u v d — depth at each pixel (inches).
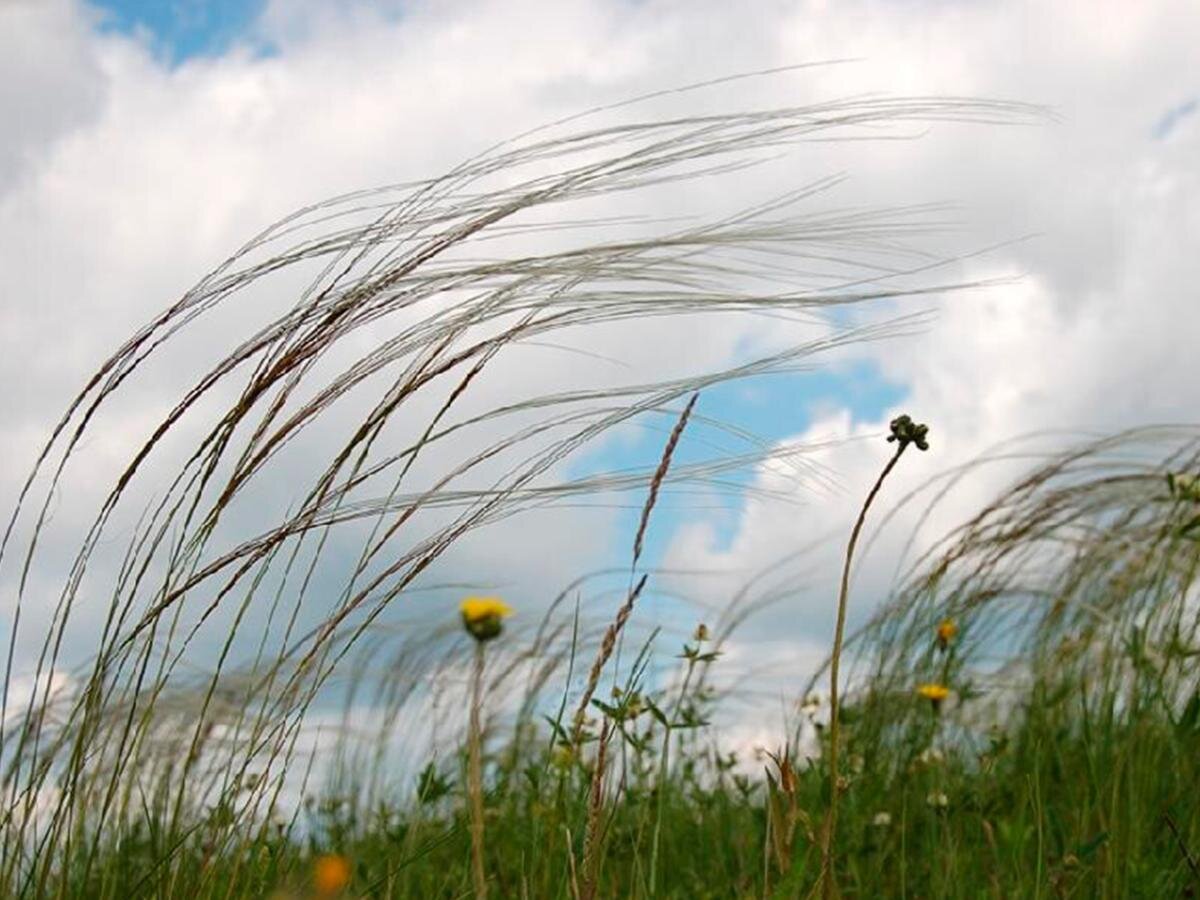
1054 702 59.4
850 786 53.6
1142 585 60.6
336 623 35.9
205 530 35.6
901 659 63.4
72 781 35.9
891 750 59.9
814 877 43.6
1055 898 43.6
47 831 35.7
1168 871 44.1
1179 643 53.2
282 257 35.8
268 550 35.4
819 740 59.7
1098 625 64.1
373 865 50.2
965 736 62.3
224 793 36.0
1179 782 49.7
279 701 36.1
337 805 61.4
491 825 50.3
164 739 48.7
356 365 35.5
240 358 35.4
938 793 50.7
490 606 33.4
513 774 57.4
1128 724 53.6
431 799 44.8
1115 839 44.2
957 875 46.2
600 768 31.6
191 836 40.8
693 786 59.5
